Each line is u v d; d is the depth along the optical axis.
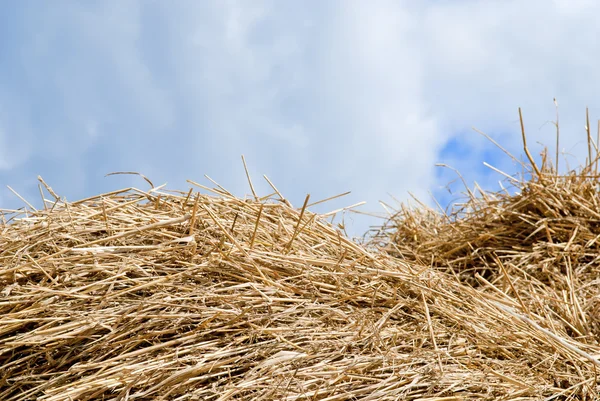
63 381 1.44
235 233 1.89
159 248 1.69
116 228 1.78
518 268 2.58
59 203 1.93
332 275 1.83
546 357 1.78
